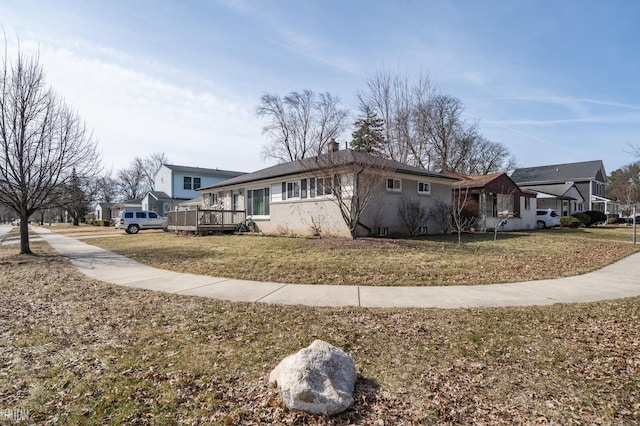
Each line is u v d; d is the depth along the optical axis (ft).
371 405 10.05
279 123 133.49
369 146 111.14
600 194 148.56
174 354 13.41
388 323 16.71
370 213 52.85
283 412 9.71
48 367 12.40
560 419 9.37
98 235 87.35
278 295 22.21
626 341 14.49
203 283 26.04
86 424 9.16
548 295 22.08
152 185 238.07
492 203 80.07
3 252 49.42
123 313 18.67
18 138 44.06
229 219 73.61
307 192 58.13
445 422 9.29
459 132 135.85
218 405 10.03
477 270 29.35
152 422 9.28
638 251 43.24
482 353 13.39
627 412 9.68
